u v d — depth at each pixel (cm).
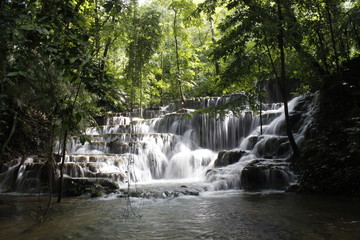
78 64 307
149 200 764
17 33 289
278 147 1137
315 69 1220
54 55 305
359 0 1288
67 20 333
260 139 1248
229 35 1105
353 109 979
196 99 2064
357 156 816
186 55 2336
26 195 916
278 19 984
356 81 1120
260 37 1018
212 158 1384
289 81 1764
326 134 970
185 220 538
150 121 1786
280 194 823
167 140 1516
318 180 852
